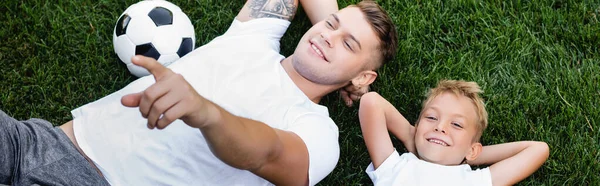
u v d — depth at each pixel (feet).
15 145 5.57
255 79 6.38
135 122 5.94
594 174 6.91
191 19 7.82
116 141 5.90
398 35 7.75
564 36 7.74
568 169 6.93
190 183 5.89
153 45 6.57
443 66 7.57
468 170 6.44
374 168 6.66
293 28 7.84
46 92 7.29
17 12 7.73
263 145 4.69
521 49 7.65
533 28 7.83
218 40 6.84
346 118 7.36
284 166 5.27
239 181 5.99
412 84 7.45
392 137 7.29
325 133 6.08
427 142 6.50
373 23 6.59
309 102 6.49
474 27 7.84
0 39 7.54
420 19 7.83
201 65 6.39
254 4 7.17
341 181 7.02
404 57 7.59
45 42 7.59
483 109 6.66
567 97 7.32
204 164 5.89
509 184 6.41
